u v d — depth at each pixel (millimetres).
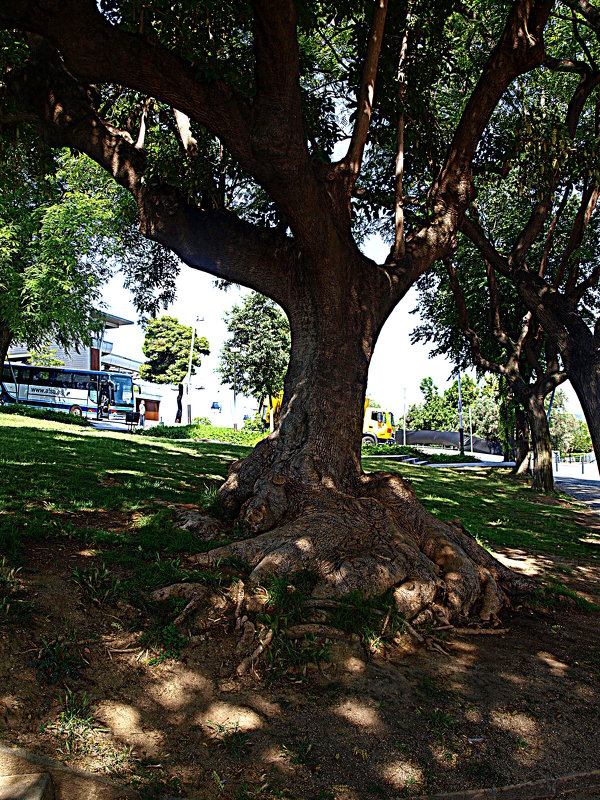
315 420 6809
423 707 4160
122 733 3520
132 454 14344
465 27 12336
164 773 3281
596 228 19203
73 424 24766
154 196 7098
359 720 3924
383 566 5434
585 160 10484
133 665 4086
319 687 4219
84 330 25344
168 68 5320
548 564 9031
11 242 22656
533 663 5043
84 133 7180
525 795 3502
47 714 3500
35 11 4730
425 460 31875
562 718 4234
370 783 3400
